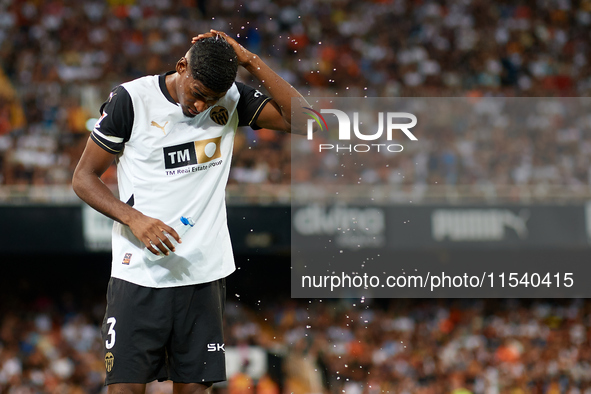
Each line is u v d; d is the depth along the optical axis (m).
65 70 39.16
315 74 43.81
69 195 30.88
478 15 49.50
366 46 46.06
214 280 8.17
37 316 35.44
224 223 8.37
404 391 32.25
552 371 34.47
